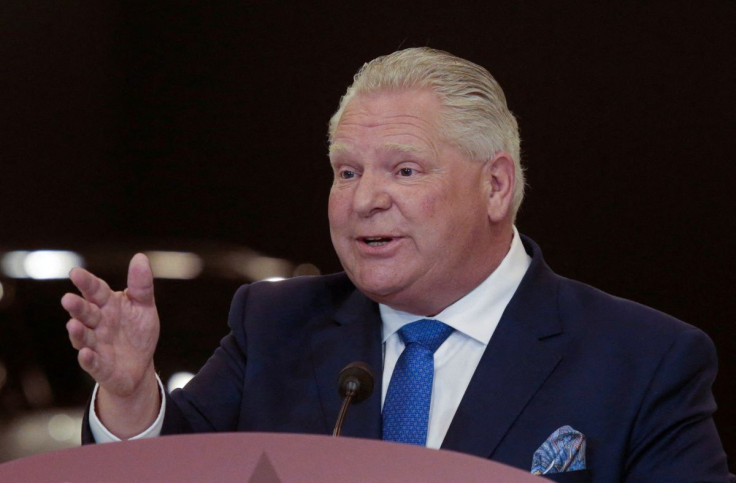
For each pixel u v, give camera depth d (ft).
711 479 13.14
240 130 65.51
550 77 53.11
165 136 67.36
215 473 8.21
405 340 14.65
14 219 67.82
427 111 14.01
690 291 51.44
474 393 13.78
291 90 63.98
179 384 29.01
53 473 8.24
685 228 51.26
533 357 13.97
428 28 56.18
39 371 29.48
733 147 50.65
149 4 66.85
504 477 8.18
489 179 14.53
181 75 66.49
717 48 50.67
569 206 52.85
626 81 52.03
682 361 13.64
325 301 15.72
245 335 15.62
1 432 27.53
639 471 13.43
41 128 68.33
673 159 51.57
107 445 8.79
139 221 67.82
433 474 8.20
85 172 68.33
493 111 14.44
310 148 64.23
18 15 67.67
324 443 8.84
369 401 14.20
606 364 13.78
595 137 52.47
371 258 13.98
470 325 14.43
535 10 53.11
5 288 31.27
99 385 12.86
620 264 52.39
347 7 61.26
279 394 14.85
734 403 47.85
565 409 13.56
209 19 65.82
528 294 14.57
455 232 14.01
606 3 52.19
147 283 12.25
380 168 13.97
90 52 68.13
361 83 14.49
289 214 65.21
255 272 33.83
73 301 11.70
